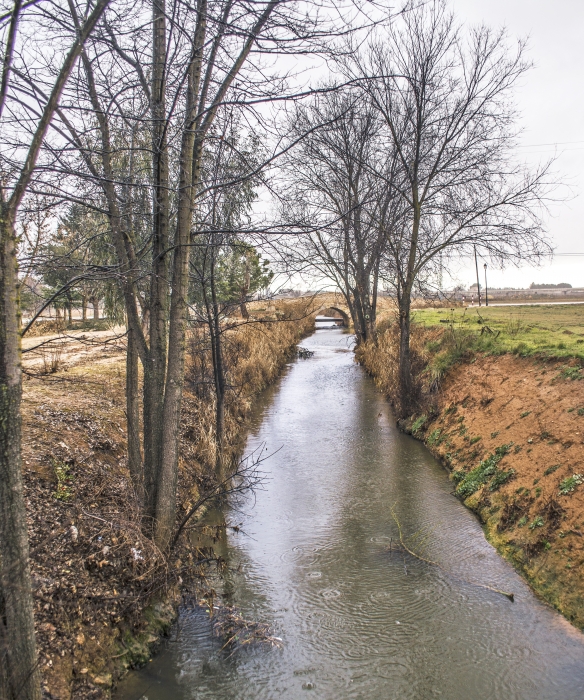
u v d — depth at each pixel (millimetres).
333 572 7391
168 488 6398
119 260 6375
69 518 6125
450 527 8625
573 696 5012
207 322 9961
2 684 3650
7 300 3555
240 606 6621
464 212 14945
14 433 3611
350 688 5254
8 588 3645
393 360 20266
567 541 6719
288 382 22594
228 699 5129
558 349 11820
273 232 5723
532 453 8914
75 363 14336
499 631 6000
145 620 5816
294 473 11430
